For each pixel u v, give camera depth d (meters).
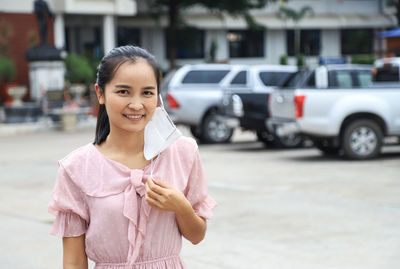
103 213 2.19
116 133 2.25
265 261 5.30
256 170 10.53
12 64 26.17
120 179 2.21
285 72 15.51
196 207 2.37
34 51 24.33
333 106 11.27
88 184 2.21
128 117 2.17
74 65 26.25
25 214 7.33
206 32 40.22
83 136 18.27
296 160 11.83
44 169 11.17
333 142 11.47
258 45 41.69
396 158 11.68
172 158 2.26
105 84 2.18
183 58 39.94
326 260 5.31
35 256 5.55
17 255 5.58
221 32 40.59
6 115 21.41
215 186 9.02
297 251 5.60
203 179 2.36
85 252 2.32
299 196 8.10
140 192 2.21
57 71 24.62
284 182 9.21
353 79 11.45
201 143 15.84
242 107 13.84
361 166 10.66
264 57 41.88
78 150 2.28
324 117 11.26
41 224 6.80
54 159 12.74
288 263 5.24
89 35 35.47
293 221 6.72
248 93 13.77
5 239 6.15
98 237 2.21
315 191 8.42
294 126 11.39
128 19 36.69
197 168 2.34
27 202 8.09
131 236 2.19
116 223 2.20
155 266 2.26
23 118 21.31
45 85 24.36
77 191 2.24
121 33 37.62
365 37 43.47
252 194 8.32
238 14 37.53
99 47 35.78
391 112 11.45
